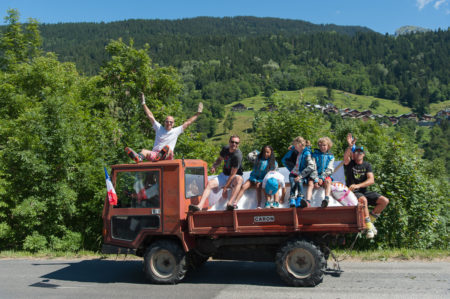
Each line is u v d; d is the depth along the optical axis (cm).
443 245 1298
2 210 1141
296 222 641
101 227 1150
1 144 1291
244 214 669
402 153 1152
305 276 635
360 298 576
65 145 1139
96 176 1166
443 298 566
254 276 738
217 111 19500
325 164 690
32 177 1138
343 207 624
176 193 697
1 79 1795
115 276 783
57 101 1166
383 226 1078
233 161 716
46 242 1097
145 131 1588
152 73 1734
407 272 732
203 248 715
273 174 697
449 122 17288
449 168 9762
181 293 634
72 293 661
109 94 1714
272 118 1366
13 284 735
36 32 2202
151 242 736
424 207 1130
